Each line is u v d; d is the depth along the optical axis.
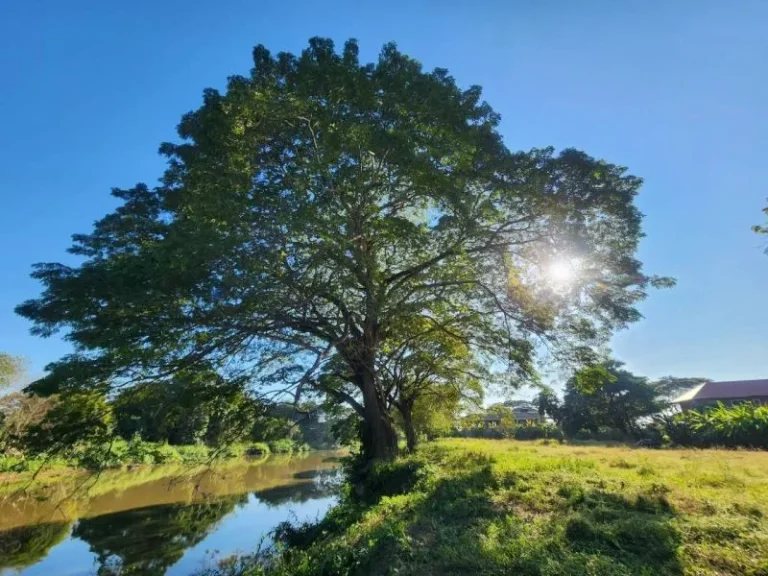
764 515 6.77
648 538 6.04
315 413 20.72
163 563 14.56
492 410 31.28
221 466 44.16
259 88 13.05
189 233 10.56
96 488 29.22
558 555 5.80
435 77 14.85
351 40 14.32
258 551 13.77
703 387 49.31
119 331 12.47
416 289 15.59
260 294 11.41
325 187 12.34
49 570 14.27
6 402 35.16
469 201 13.43
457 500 9.39
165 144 17.09
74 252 15.42
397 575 5.95
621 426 47.62
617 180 14.54
